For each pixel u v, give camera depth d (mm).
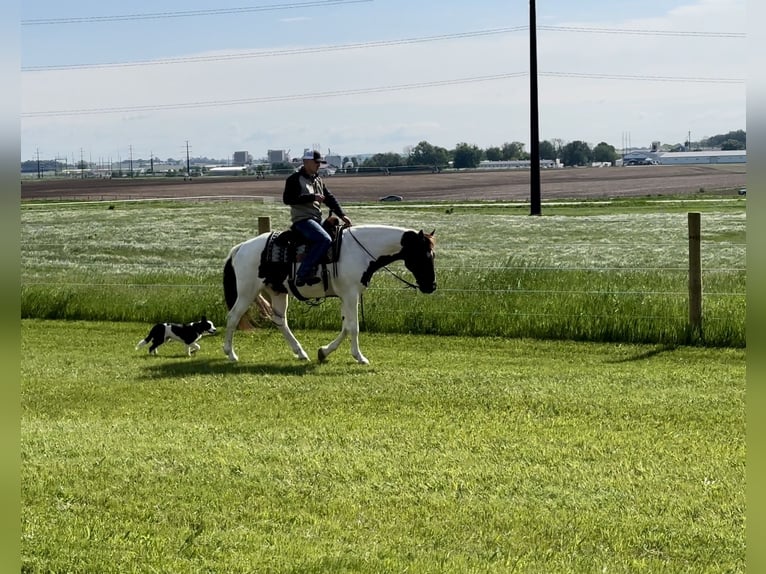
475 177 120625
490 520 7488
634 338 17500
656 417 11047
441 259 34219
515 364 15164
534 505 7844
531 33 58562
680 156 170125
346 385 13031
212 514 7664
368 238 15039
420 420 10898
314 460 9141
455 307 19172
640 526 7352
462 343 17547
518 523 7422
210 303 20797
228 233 46344
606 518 7523
